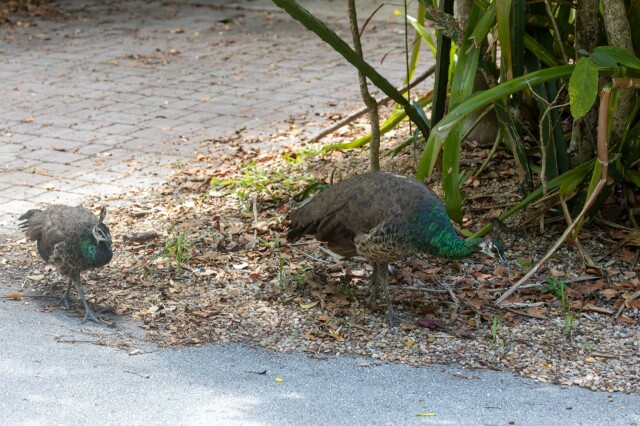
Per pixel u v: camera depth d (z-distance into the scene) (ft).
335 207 21.71
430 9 24.39
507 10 22.26
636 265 23.93
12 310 22.49
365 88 25.93
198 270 24.47
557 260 24.23
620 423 17.28
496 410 17.81
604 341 20.56
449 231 20.74
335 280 23.97
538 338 20.76
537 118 28.55
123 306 22.66
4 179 31.35
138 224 27.55
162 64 47.14
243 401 18.20
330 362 19.92
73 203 29.25
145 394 18.48
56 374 19.30
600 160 21.43
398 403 18.12
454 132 23.26
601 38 25.38
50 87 42.91
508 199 27.25
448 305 22.56
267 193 29.40
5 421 17.43
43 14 58.54
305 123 37.32
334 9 59.52
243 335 21.16
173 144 35.09
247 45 51.24
